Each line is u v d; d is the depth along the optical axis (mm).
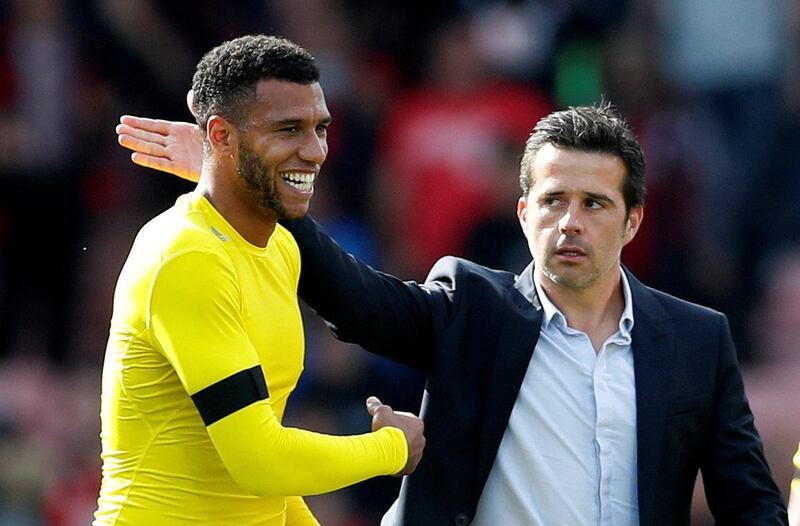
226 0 36719
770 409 30281
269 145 15703
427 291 18391
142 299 15531
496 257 34969
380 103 37156
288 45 15922
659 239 35688
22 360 35562
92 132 36594
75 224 36312
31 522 31734
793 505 19078
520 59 37375
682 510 17906
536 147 17844
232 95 15734
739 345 35188
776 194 37688
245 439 15398
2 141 36438
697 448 17938
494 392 17703
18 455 32094
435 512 17734
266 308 16047
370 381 32406
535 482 17562
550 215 17609
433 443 17844
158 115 36219
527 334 17812
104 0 36375
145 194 36156
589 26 37594
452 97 36688
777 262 37062
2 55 36812
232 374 15391
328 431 32000
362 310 17953
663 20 38188
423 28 38062
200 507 15820
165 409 15742
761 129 37906
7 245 36156
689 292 35594
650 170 36062
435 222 35500
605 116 17812
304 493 15836
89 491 31734
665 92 37281
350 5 38375
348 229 35656
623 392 17703
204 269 15430
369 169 36406
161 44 36219
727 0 38094
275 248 16547
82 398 33688
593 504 17469
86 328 35594
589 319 17953
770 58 38188
